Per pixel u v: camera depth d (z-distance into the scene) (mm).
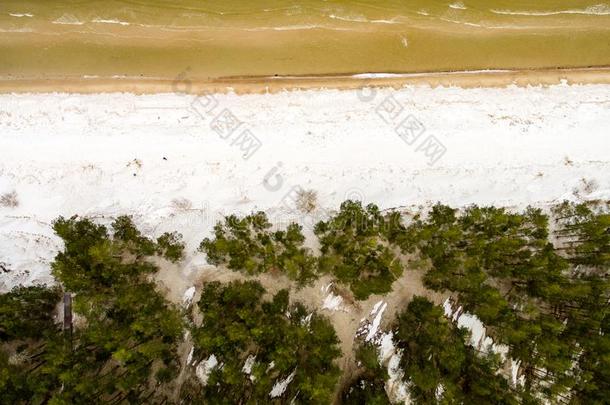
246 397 26859
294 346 26781
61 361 25312
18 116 33219
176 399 28969
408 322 29453
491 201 32281
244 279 30406
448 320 29031
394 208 32062
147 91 34062
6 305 26156
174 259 30109
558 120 34031
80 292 26672
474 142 33594
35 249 31375
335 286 30703
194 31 34125
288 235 29125
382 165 33000
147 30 34062
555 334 26375
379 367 29438
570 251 29828
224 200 32188
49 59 34031
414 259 30078
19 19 33906
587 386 25828
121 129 33156
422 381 26453
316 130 33500
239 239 28859
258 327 25953
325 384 25641
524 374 28578
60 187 32156
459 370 26984
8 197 31844
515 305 28703
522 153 33469
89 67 34125
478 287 26953
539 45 34156
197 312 30391
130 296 26766
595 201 32344
